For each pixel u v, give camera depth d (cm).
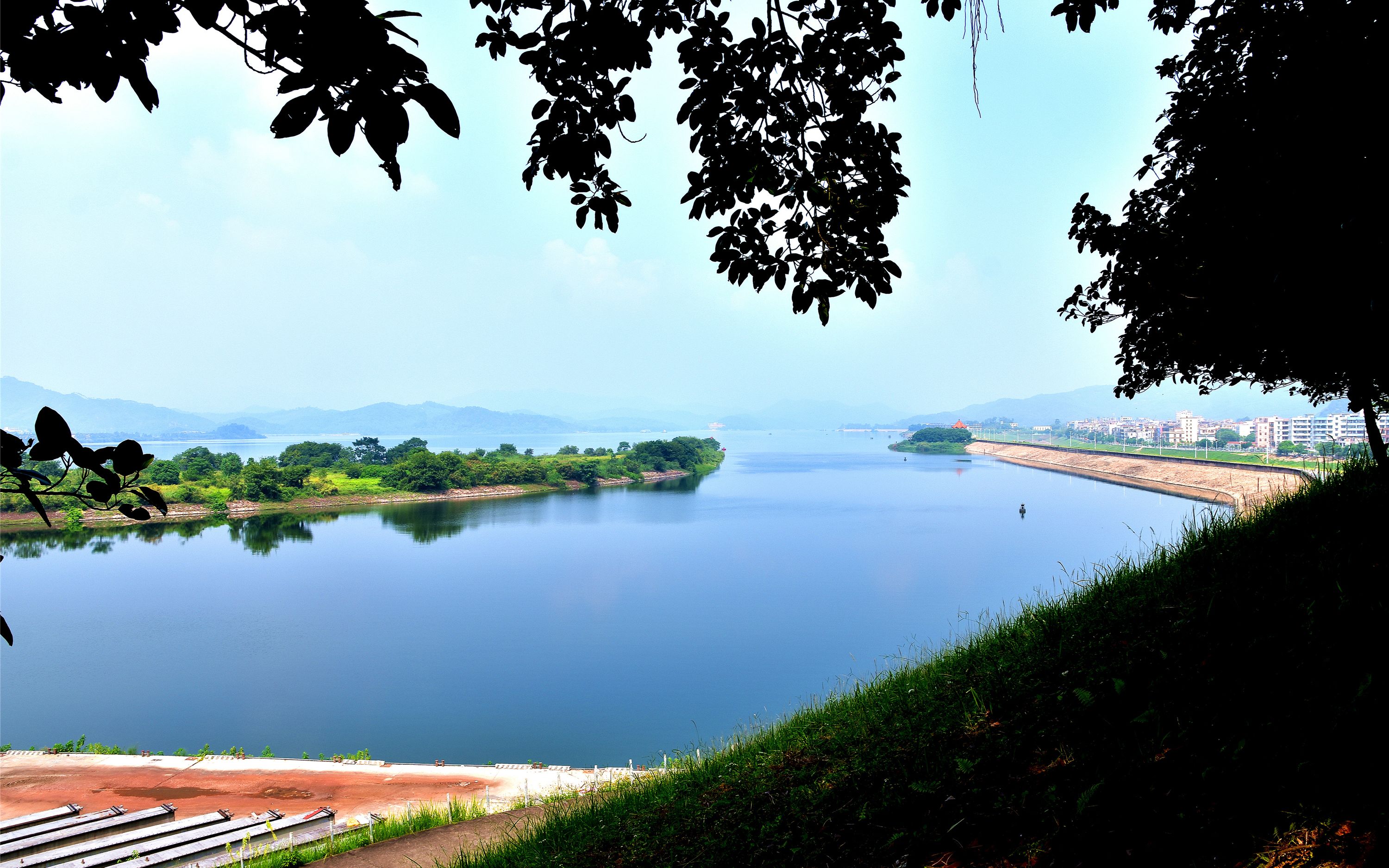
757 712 3650
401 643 5206
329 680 4425
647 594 6562
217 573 7788
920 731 670
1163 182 695
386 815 1448
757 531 10075
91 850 1135
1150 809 441
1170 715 507
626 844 708
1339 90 477
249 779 1786
